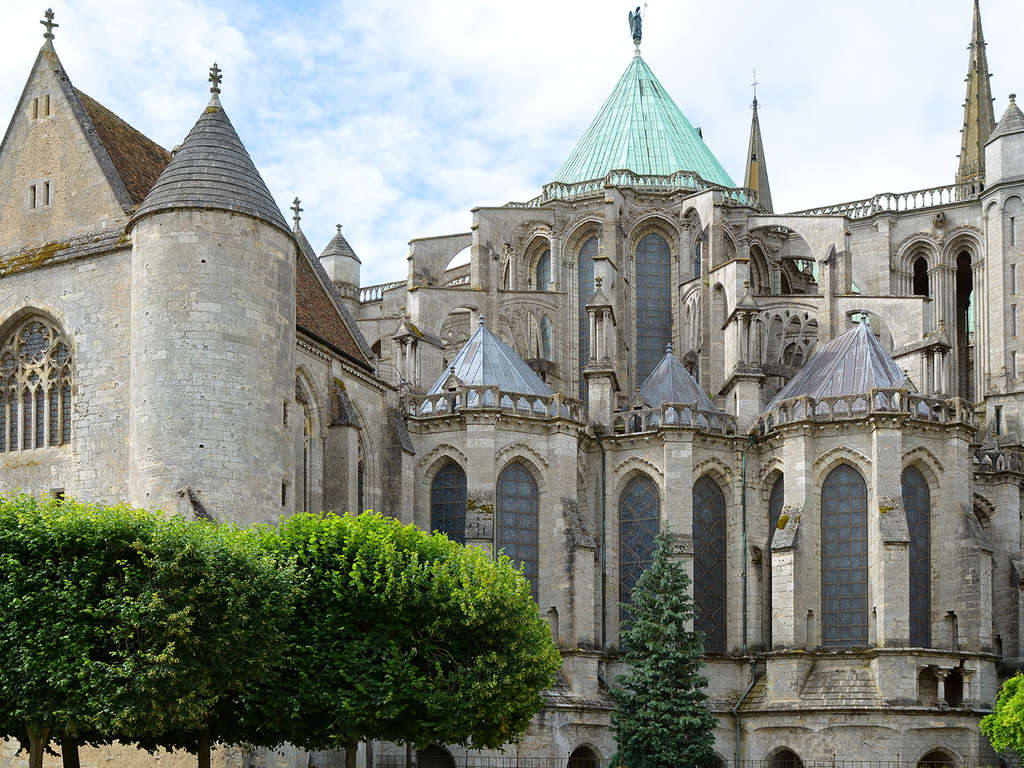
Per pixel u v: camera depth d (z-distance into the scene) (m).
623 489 86.81
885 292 107.94
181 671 48.78
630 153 109.06
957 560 81.62
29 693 49.38
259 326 65.31
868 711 76.50
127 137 75.81
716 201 99.62
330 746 56.91
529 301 100.38
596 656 79.50
